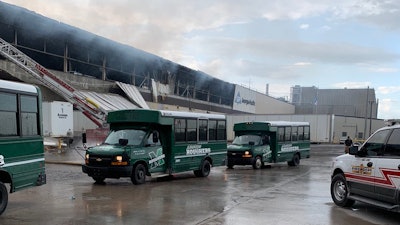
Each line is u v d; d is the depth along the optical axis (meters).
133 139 14.62
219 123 18.45
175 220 8.59
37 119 10.08
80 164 20.00
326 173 19.16
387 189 8.78
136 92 37.97
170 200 11.02
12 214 8.98
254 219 8.79
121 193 12.12
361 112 100.69
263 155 21.58
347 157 10.42
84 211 9.37
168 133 15.61
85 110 24.39
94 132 23.45
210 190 13.03
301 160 27.77
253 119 52.38
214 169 21.34
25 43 30.56
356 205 10.64
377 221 8.78
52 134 28.39
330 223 8.53
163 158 15.37
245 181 15.69
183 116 16.16
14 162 9.12
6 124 8.98
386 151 9.06
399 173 8.45
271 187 13.95
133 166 13.94
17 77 26.98
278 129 22.48
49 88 27.17
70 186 13.45
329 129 50.16
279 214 9.34
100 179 14.18
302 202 10.99
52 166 19.80
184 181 15.51
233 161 20.97
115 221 8.41
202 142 17.19
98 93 33.72
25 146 9.53
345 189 10.31
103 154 13.68
